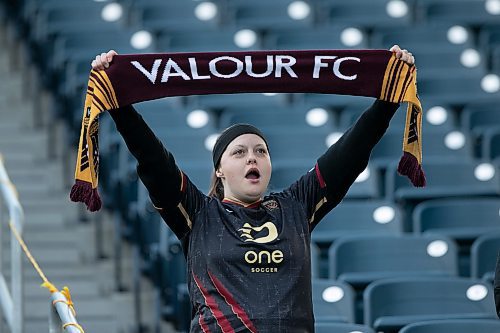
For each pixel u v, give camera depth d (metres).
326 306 14.58
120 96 9.85
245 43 25.36
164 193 9.67
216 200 9.91
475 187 19.58
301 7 28.05
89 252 20.20
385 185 19.88
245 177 9.86
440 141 21.25
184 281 17.42
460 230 17.88
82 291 19.28
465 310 14.96
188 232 9.83
